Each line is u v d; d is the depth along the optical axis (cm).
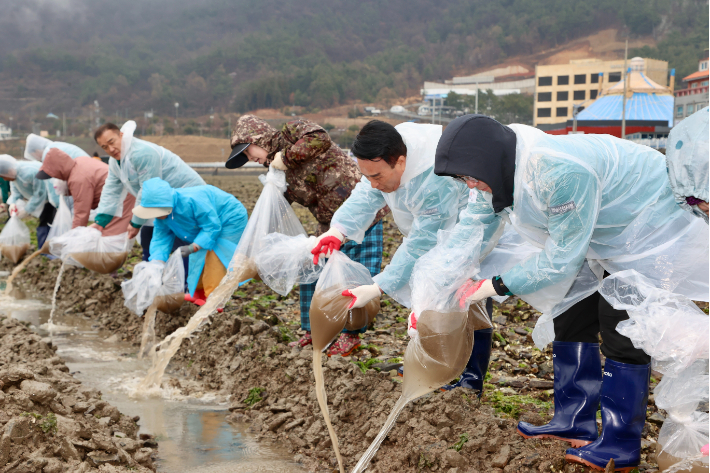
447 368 296
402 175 337
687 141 229
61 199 866
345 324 384
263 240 443
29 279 904
